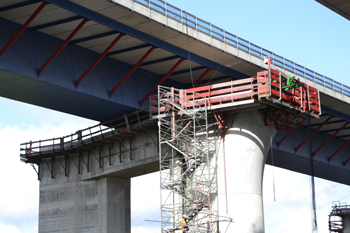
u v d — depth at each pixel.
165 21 45.00
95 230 62.69
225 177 50.09
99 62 50.06
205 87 49.97
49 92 47.91
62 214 66.44
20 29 41.75
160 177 49.19
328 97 60.84
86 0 41.03
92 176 63.78
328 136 74.12
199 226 47.31
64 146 65.75
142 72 54.09
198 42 48.00
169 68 53.72
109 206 62.22
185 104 50.03
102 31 46.22
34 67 44.97
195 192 49.84
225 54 50.41
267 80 46.91
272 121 50.50
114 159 60.78
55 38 47.06
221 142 50.75
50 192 68.31
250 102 47.59
